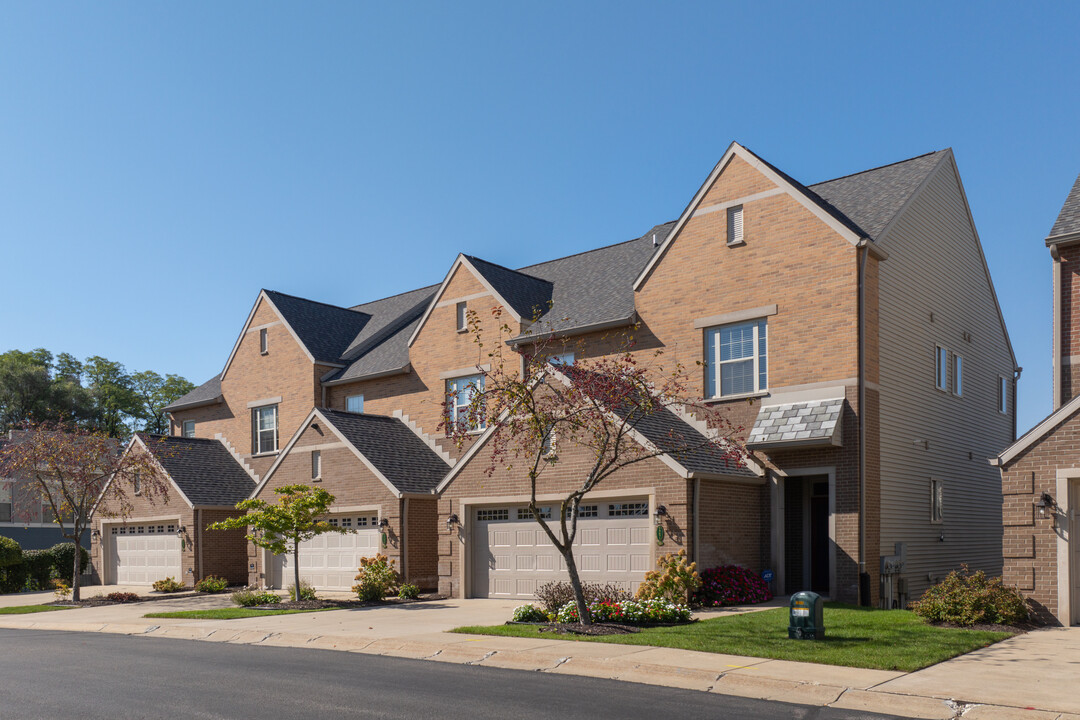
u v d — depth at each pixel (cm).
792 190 2256
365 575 2452
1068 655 1318
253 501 2405
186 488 3250
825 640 1430
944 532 2456
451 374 2981
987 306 2888
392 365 3191
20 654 1536
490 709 1000
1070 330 1902
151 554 3400
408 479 2675
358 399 3328
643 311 2514
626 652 1348
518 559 2305
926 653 1299
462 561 2392
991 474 2820
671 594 1883
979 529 2688
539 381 1883
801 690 1094
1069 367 1895
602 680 1198
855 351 2114
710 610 1923
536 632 1584
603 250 3191
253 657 1459
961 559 2542
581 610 1628
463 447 2880
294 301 3688
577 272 3105
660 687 1145
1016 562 1692
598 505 2159
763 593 2083
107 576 3556
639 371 1720
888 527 2172
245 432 3644
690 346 2405
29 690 1152
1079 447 1650
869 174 2608
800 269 2227
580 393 1692
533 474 1662
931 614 1633
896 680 1125
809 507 2317
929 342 2469
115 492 3048
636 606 1725
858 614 1762
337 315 3784
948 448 2531
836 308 2156
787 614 1784
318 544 2828
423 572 2605
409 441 2975
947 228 2630
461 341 2975
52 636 1880
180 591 3088
